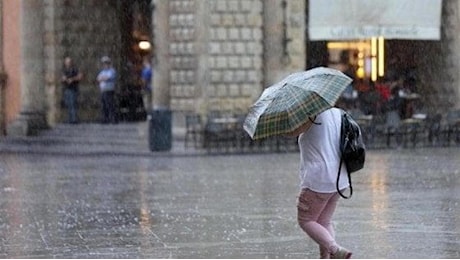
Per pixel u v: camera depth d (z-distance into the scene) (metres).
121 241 27.48
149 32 69.94
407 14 65.69
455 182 41.78
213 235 28.27
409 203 34.88
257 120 21.08
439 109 69.19
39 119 68.44
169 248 26.11
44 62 69.12
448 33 68.75
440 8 66.81
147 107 66.31
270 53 63.56
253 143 60.28
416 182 41.81
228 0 62.62
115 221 31.45
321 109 20.70
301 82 21.16
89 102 69.19
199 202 36.03
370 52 68.44
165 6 63.03
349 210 33.12
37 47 69.12
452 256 24.41
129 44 70.62
